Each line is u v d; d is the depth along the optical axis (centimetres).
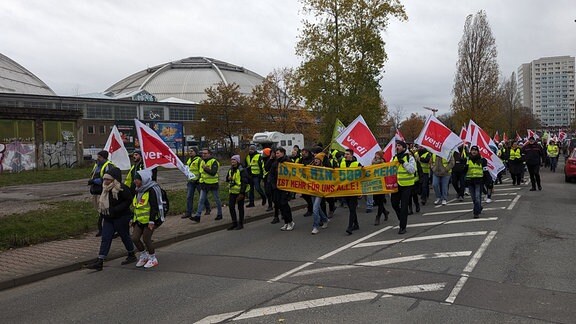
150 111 7594
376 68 2620
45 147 3706
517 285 602
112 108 7256
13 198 1708
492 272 662
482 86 4538
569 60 13150
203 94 9931
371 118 2614
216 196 1196
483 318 491
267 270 717
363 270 694
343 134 1245
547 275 645
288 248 874
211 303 568
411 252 796
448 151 1283
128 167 1181
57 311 566
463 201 1475
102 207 769
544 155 3141
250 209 1395
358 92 2617
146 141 992
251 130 5303
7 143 3453
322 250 845
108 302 591
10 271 731
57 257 823
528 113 9612
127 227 797
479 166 1127
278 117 5269
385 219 1160
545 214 1160
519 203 1363
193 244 959
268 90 5247
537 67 13488
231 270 727
